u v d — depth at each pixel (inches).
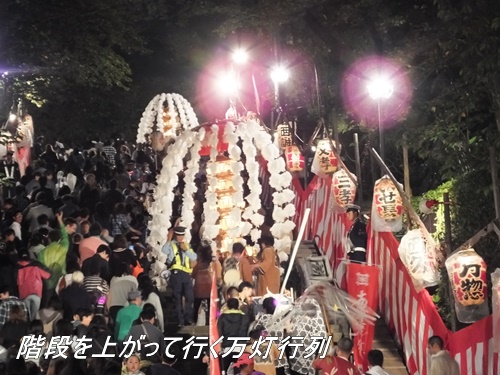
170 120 1370.6
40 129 1630.2
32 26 868.0
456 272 503.5
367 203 1008.9
